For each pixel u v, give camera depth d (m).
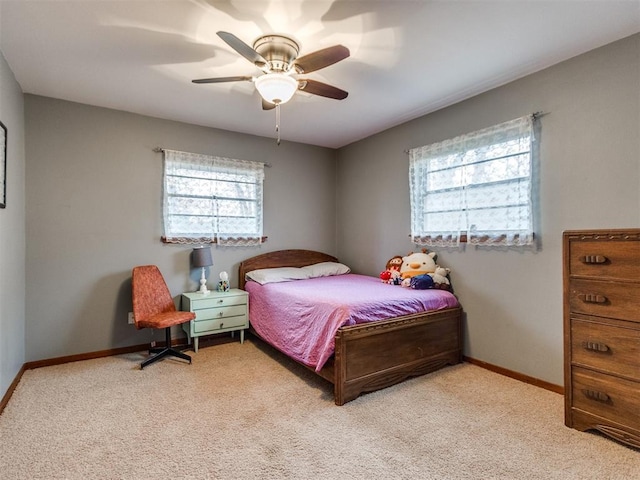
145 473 1.64
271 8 1.88
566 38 2.20
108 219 3.36
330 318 2.47
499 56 2.42
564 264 2.05
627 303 1.81
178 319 3.08
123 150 3.44
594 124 2.34
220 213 3.94
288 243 4.52
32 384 2.64
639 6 1.87
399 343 2.67
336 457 1.77
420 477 1.63
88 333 3.25
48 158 3.09
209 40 2.20
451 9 1.90
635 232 1.78
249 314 3.78
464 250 3.17
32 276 3.01
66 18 1.97
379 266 4.20
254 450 1.82
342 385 2.33
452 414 2.21
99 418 2.14
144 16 1.96
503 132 2.82
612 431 1.87
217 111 3.45
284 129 4.05
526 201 2.67
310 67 2.06
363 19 1.99
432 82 2.81
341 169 4.83
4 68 2.39
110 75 2.68
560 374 2.52
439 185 3.35
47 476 1.62
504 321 2.86
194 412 2.22
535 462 1.73
